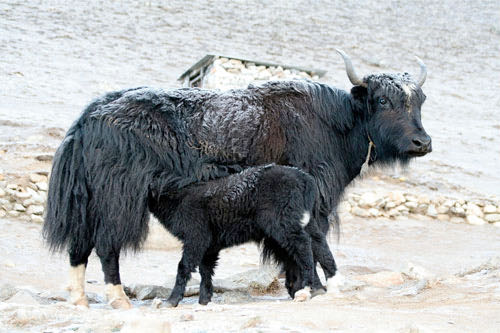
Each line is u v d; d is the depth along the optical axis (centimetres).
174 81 4866
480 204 2903
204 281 1345
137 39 5916
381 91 1416
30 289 1420
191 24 6606
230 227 1294
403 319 995
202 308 1130
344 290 1421
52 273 1748
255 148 1360
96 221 1291
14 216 2253
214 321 955
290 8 7912
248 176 1290
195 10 7181
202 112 1360
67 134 1328
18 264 1805
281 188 1275
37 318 969
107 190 1283
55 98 4012
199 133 1339
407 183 3153
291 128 1394
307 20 7525
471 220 2833
